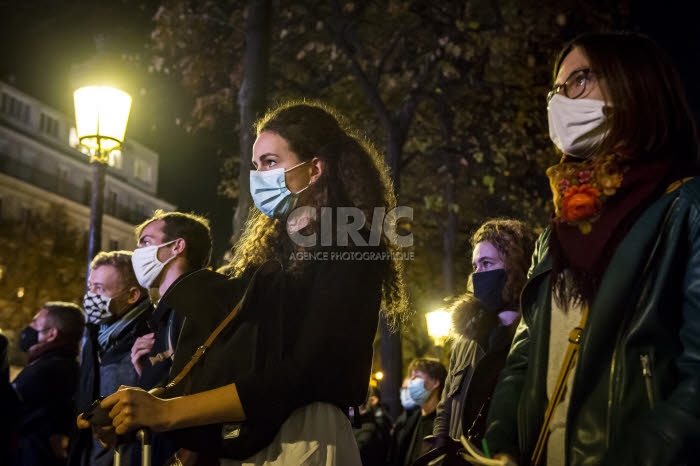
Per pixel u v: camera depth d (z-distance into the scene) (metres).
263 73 7.87
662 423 1.51
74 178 47.31
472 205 17.25
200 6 12.91
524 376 2.08
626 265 1.69
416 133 15.40
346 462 2.01
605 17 12.07
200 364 2.07
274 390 1.90
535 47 12.27
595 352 1.70
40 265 36.84
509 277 3.27
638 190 1.76
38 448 4.82
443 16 12.45
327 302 1.99
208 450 1.94
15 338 35.19
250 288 2.06
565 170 1.87
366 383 2.08
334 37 12.56
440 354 11.27
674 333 1.64
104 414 1.95
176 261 3.36
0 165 41.56
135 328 3.97
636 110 1.85
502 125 13.12
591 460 1.64
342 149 2.30
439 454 2.82
